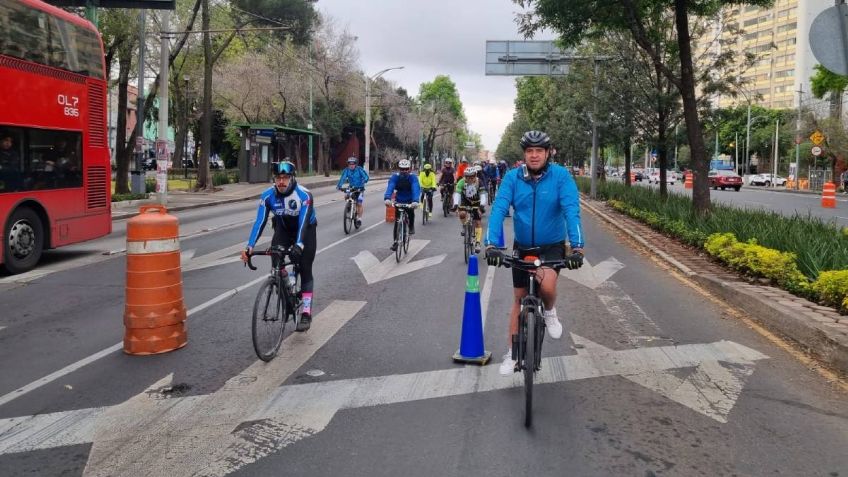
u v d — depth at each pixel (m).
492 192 27.44
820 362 6.12
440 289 9.57
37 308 8.29
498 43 28.06
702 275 10.02
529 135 4.96
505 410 4.91
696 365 6.03
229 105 49.47
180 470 3.95
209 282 9.91
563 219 5.21
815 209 27.16
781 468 4.02
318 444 4.31
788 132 63.12
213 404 5.01
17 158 10.88
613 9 16.00
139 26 25.50
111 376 5.67
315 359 6.17
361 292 9.34
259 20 45.09
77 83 12.55
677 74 20.67
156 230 6.32
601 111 23.19
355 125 77.25
